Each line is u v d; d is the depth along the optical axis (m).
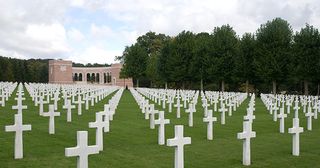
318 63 42.97
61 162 9.02
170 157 9.98
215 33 54.59
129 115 19.67
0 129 13.34
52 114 12.70
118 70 93.06
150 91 35.44
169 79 62.06
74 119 17.05
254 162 9.89
